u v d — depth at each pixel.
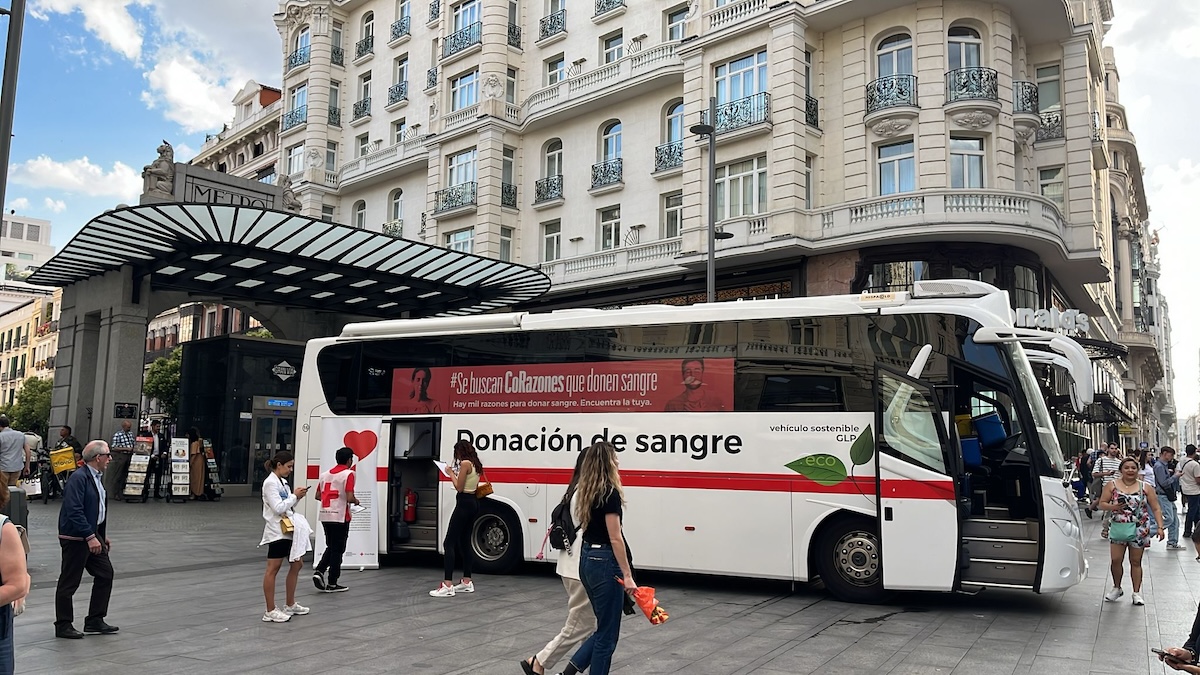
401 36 40.12
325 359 13.59
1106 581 12.09
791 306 10.81
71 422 24.33
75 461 20.31
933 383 10.00
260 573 12.11
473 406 12.45
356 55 42.78
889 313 10.38
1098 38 37.25
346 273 22.91
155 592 10.54
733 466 10.70
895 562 9.74
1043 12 24.38
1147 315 68.88
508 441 12.12
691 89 27.14
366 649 7.61
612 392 11.53
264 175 49.41
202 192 24.62
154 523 18.19
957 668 7.07
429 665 7.04
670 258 27.58
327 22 42.94
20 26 9.58
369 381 13.22
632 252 28.80
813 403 10.45
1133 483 10.40
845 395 10.34
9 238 124.12
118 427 22.92
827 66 25.62
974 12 23.72
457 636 8.16
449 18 37.31
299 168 43.19
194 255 20.81
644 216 29.61
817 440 10.35
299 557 8.98
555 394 11.89
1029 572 9.48
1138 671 7.02
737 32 25.89
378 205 40.06
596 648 5.74
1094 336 36.72
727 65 26.56
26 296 96.88
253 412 26.69
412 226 37.88
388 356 13.18
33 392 63.56
